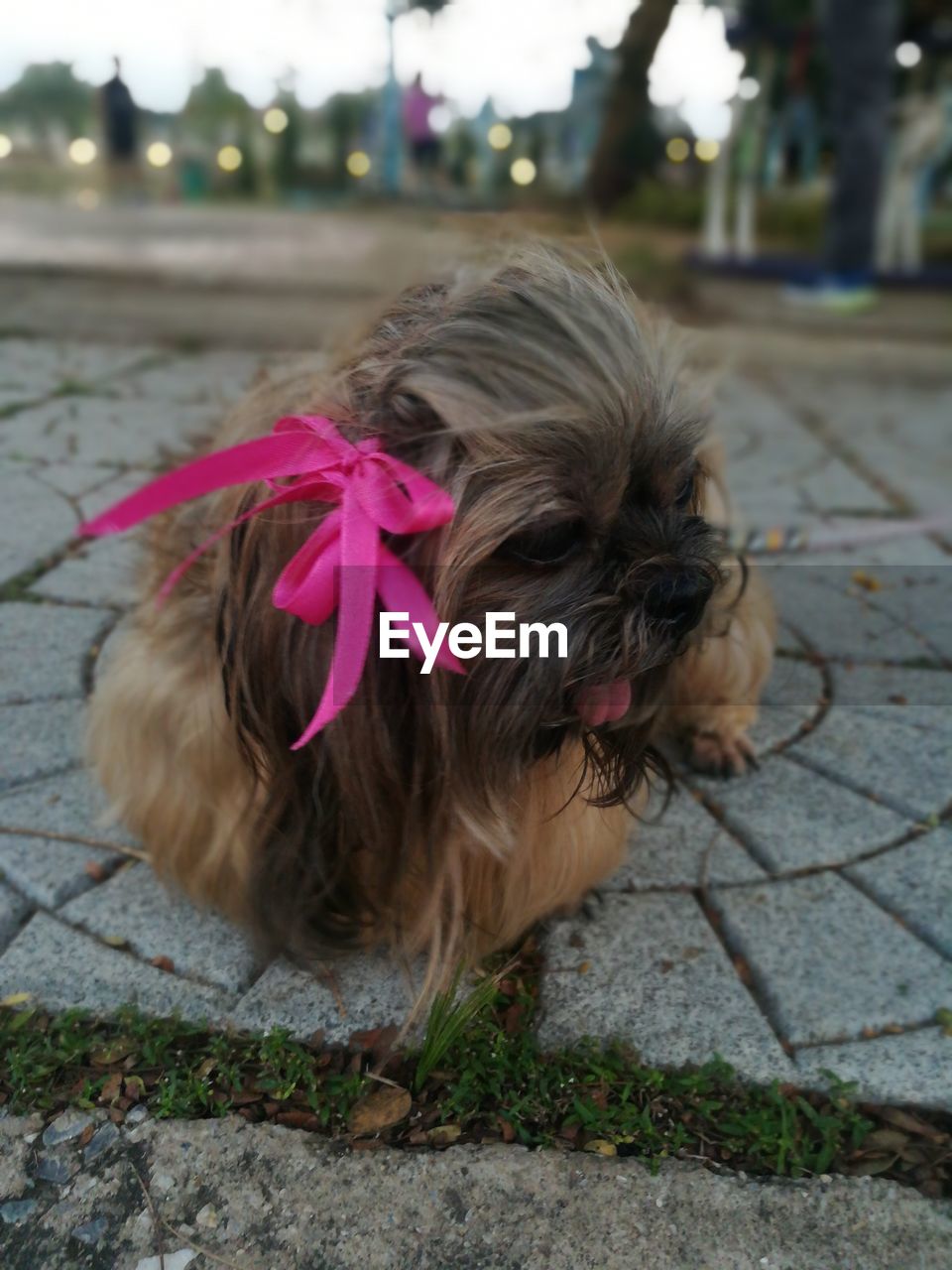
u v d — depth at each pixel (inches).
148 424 48.1
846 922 21.7
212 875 20.5
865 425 55.1
